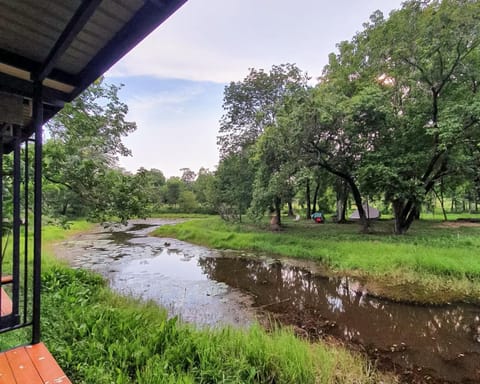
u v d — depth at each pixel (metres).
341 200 17.09
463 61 9.08
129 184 5.75
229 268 8.34
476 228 12.61
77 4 1.56
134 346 2.79
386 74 11.05
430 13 8.97
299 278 7.04
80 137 6.20
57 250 10.95
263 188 11.30
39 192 2.07
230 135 16.83
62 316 3.40
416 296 5.41
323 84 12.19
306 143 10.14
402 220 10.80
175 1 1.39
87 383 2.24
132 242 13.48
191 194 35.31
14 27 1.74
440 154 9.59
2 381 1.67
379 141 10.63
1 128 1.94
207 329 3.60
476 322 4.45
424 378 3.13
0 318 1.94
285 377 2.71
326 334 4.19
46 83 2.34
